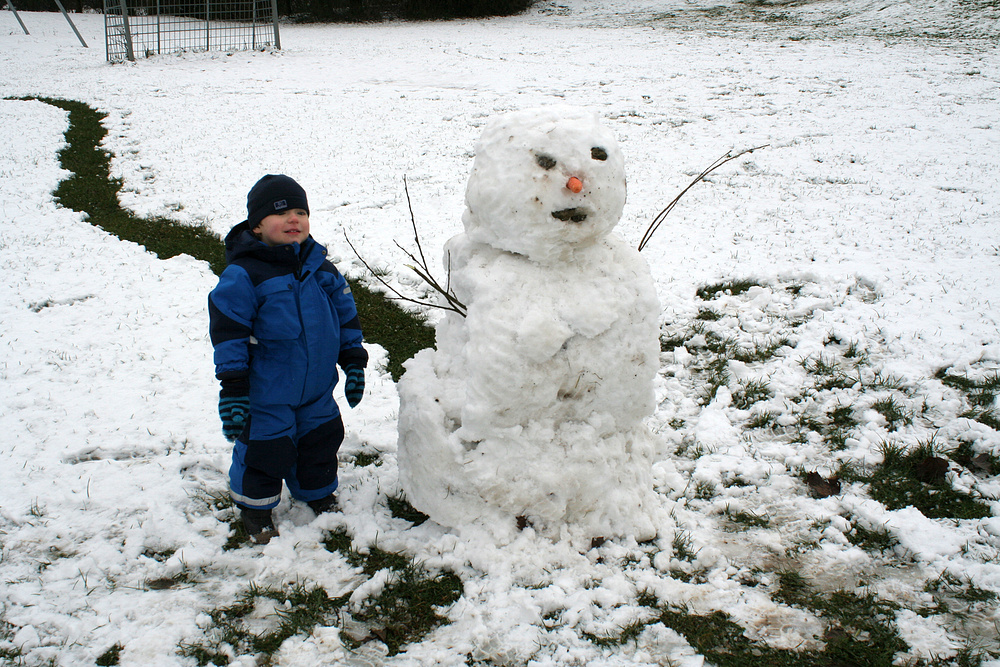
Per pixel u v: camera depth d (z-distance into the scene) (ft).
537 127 8.54
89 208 26.66
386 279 20.11
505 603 8.70
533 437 9.20
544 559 9.36
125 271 20.53
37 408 13.46
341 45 69.56
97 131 37.88
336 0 91.50
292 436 9.61
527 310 8.74
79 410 13.38
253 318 8.95
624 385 9.36
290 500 10.70
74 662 7.95
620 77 49.32
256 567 9.39
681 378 14.74
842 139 33.01
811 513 10.44
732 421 13.08
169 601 8.83
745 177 28.60
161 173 31.24
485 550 9.34
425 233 23.67
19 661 7.98
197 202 27.43
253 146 35.37
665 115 38.91
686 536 9.94
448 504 9.53
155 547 9.87
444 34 76.07
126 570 9.37
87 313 17.71
